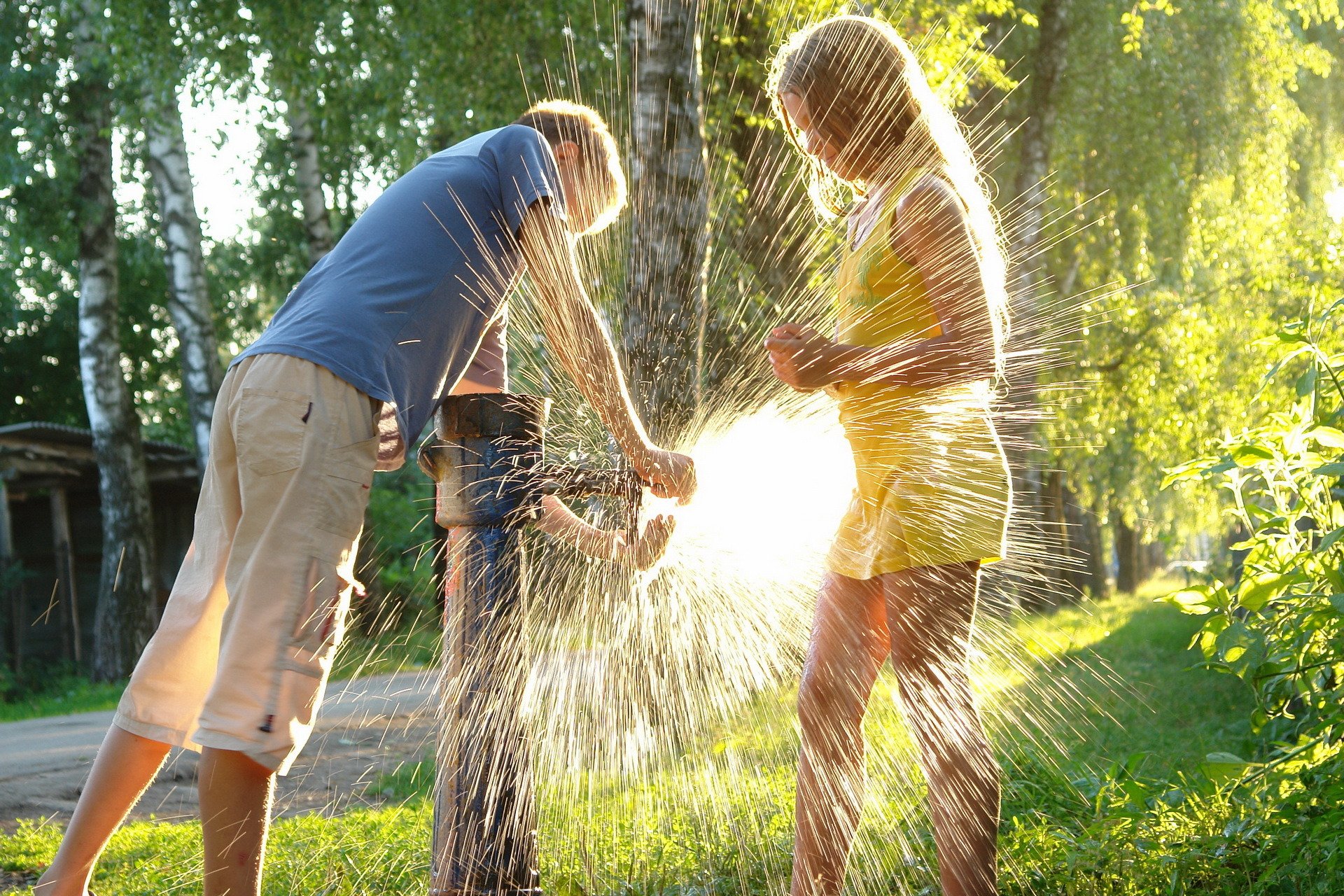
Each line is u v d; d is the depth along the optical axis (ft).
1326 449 9.41
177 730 6.89
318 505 6.26
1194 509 36.29
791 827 7.62
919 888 7.50
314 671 6.26
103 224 45.80
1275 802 8.26
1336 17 46.93
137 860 9.63
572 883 7.47
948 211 6.84
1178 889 7.41
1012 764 9.57
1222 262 49.60
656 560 7.05
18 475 47.14
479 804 6.53
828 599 7.14
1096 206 48.16
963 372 6.76
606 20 31.76
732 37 23.62
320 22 35.88
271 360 6.39
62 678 44.60
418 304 6.66
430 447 6.95
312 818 10.21
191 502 56.90
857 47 7.26
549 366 7.90
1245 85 48.44
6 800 14.99
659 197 16.62
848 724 7.02
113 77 41.65
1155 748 12.55
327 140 44.96
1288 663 8.79
